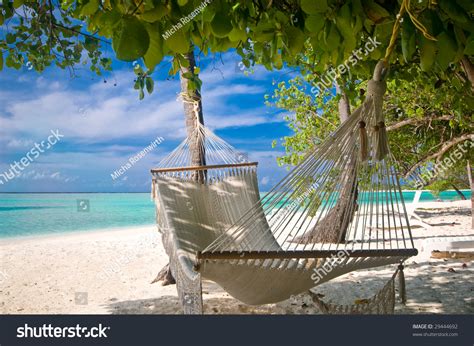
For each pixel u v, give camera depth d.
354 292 4.71
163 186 4.39
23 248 10.08
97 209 31.17
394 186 2.71
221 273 2.94
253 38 1.87
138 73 2.20
